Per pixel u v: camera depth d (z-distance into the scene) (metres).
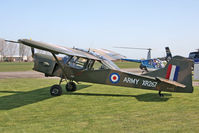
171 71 7.77
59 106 6.45
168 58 28.69
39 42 6.98
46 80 14.87
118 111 5.79
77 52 8.12
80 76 8.90
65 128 4.31
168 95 8.55
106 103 6.93
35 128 4.32
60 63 8.76
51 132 4.07
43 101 7.27
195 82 14.66
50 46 6.90
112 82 8.54
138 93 9.12
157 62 21.17
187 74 7.58
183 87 7.14
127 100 7.46
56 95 8.43
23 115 5.38
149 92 9.42
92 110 5.91
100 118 5.07
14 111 5.81
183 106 6.40
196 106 6.39
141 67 21.78
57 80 14.83
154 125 4.49
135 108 6.15
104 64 8.64
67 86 9.65
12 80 14.80
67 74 8.96
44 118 5.09
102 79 8.66
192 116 5.22
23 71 25.88
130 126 4.43
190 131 4.10
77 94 8.86
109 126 4.43
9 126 4.46
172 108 6.13
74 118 5.08
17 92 9.33
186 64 7.58
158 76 7.99
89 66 8.83
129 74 8.27
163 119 4.95
